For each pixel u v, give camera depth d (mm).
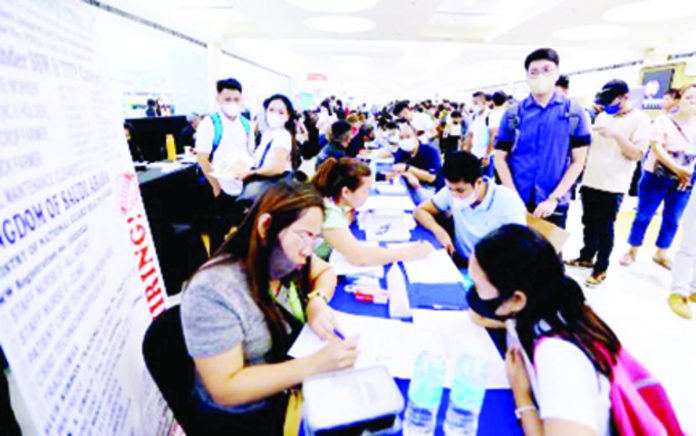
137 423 1172
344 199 1725
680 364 2160
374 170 3740
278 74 14844
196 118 5684
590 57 11305
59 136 905
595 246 3316
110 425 979
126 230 1302
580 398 704
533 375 840
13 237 677
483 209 1903
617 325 2531
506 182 2434
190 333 874
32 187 761
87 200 1022
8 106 712
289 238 941
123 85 5340
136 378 1213
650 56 8812
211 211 3723
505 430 818
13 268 668
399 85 28406
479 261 892
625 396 757
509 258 838
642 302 2812
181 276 2967
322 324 1142
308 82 20797
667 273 3273
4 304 638
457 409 836
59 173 882
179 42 6945
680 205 3197
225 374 885
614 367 784
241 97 3189
